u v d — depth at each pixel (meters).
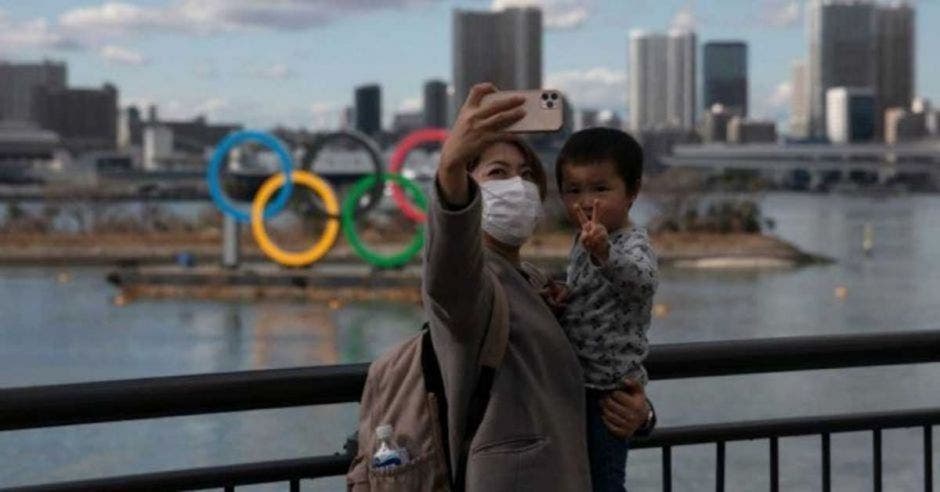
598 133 3.54
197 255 110.88
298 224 122.81
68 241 122.56
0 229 129.62
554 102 3.12
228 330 61.66
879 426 4.65
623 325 3.45
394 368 3.40
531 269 3.59
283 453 26.66
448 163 3.09
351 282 78.69
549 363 3.30
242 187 100.88
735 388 33.75
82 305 74.50
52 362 50.81
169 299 78.62
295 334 60.00
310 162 80.88
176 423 29.97
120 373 47.97
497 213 3.38
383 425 3.32
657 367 4.07
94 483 3.64
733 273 99.25
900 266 104.00
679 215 132.25
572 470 3.27
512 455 3.20
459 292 3.14
